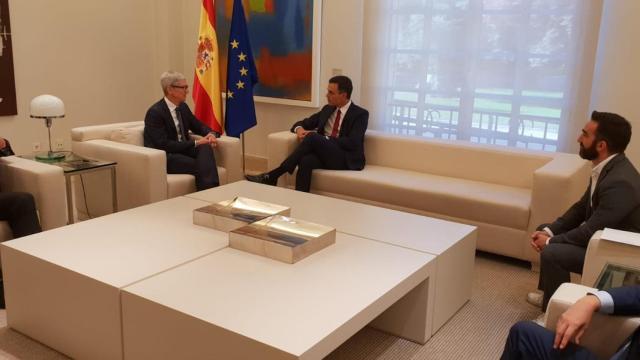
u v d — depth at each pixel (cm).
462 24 479
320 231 270
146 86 627
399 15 507
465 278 304
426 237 289
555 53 444
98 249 255
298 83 570
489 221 366
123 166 388
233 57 500
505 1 457
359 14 524
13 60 513
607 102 424
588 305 178
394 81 522
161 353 212
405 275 240
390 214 324
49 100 377
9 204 304
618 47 413
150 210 312
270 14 571
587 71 432
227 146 432
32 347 254
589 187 285
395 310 273
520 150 409
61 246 258
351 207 333
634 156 416
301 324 196
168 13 617
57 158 381
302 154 441
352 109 455
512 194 379
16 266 255
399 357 258
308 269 242
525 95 462
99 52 579
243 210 297
